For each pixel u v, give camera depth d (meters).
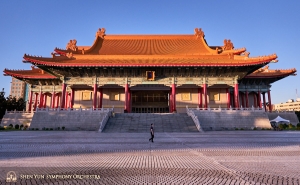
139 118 39.00
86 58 50.25
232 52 53.41
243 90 59.28
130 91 56.53
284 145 17.52
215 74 49.19
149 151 14.56
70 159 11.77
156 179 8.04
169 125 35.62
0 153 13.78
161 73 49.53
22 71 58.47
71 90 55.19
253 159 11.77
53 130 37.47
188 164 10.57
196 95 55.28
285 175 8.59
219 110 39.94
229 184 7.49
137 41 63.03
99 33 64.06
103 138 23.38
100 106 54.47
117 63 46.06
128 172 9.03
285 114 50.16
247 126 39.03
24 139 22.33
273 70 58.47
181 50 57.50
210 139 22.16
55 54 52.38
